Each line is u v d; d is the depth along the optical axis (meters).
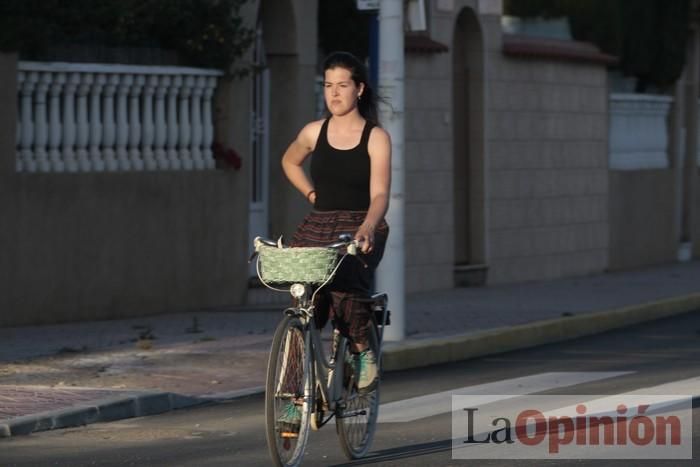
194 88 33.12
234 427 20.12
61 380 23.02
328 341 24.73
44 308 29.62
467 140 42.88
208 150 33.84
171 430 19.84
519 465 17.17
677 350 29.72
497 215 43.47
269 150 36.38
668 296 39.69
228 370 24.66
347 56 16.62
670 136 53.91
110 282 30.98
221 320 31.33
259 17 35.94
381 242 16.61
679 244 54.56
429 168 40.47
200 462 17.50
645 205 51.69
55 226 29.70
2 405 20.50
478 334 29.67
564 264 46.72
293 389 16.02
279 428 15.81
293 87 36.09
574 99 47.06
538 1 48.91
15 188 28.83
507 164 43.84
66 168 30.19
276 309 33.69
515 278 44.41
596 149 48.50
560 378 25.02
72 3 29.72
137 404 21.14
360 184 16.48
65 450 18.28
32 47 28.81
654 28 51.44
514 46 43.50
